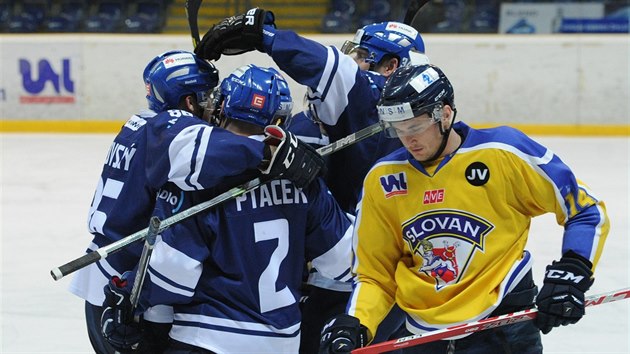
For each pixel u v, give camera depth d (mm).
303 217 5285
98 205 5703
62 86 22750
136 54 22547
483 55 21984
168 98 5688
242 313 5156
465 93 22141
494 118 22125
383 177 5020
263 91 5258
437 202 4879
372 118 6105
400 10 23641
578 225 4758
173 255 5031
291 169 5035
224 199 5035
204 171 4973
